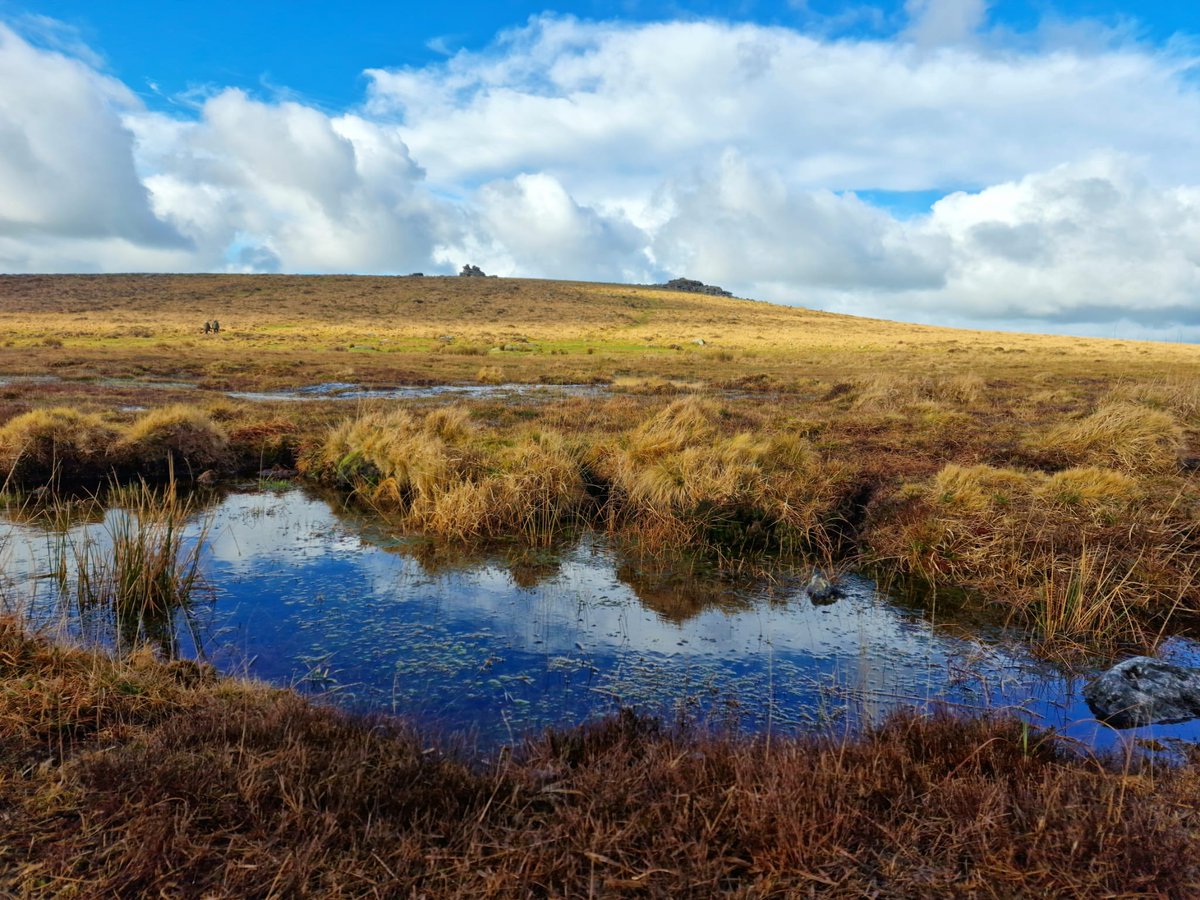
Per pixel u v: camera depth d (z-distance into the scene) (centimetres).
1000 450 1144
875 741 385
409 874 273
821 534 828
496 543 863
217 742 361
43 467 1077
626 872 275
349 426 1242
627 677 530
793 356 4778
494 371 2859
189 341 4900
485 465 1002
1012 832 298
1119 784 339
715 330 8350
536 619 643
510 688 507
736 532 856
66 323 6353
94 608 634
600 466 1031
